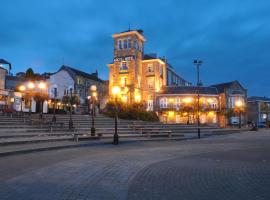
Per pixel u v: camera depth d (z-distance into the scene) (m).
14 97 41.09
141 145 18.67
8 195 5.85
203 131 36.50
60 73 59.16
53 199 5.59
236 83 67.00
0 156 11.61
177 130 34.81
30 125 23.91
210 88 63.50
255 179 7.51
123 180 7.45
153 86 56.53
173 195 5.95
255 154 13.42
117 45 55.53
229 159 11.59
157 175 8.11
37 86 44.03
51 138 18.39
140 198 5.73
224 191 6.28
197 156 12.63
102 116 41.34
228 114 59.16
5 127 21.45
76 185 6.83
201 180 7.40
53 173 8.29
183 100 57.97
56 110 46.81
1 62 56.75
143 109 45.78
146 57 59.12
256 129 48.28
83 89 61.47
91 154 13.12
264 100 79.56
